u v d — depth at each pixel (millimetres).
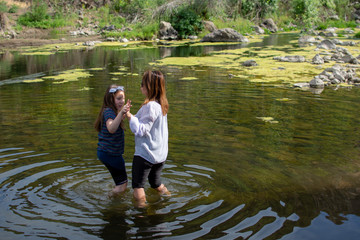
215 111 6355
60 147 4629
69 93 7781
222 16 25016
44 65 11969
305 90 8164
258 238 2688
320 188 3529
